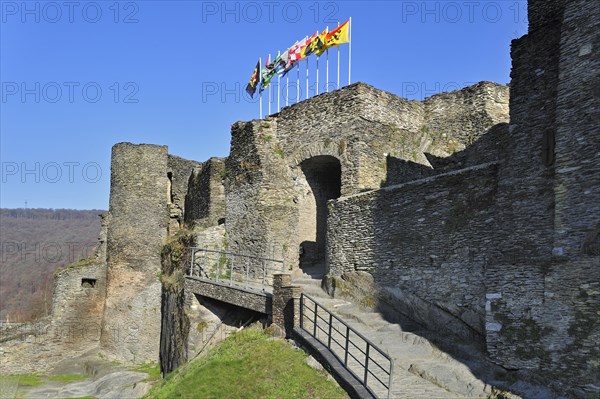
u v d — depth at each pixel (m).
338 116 21.73
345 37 22.52
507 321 12.39
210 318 19.31
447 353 13.23
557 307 11.59
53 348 29.62
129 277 29.84
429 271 15.41
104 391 24.06
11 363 28.88
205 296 19.44
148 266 30.11
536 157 13.03
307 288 18.86
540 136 13.05
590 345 10.91
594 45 11.79
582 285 11.25
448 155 22.66
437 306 14.99
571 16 12.25
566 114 12.07
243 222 23.06
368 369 12.27
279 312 15.76
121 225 30.36
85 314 30.47
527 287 12.20
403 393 11.46
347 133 21.31
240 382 13.48
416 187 16.22
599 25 11.77
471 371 12.25
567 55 12.22
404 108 22.97
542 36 13.46
